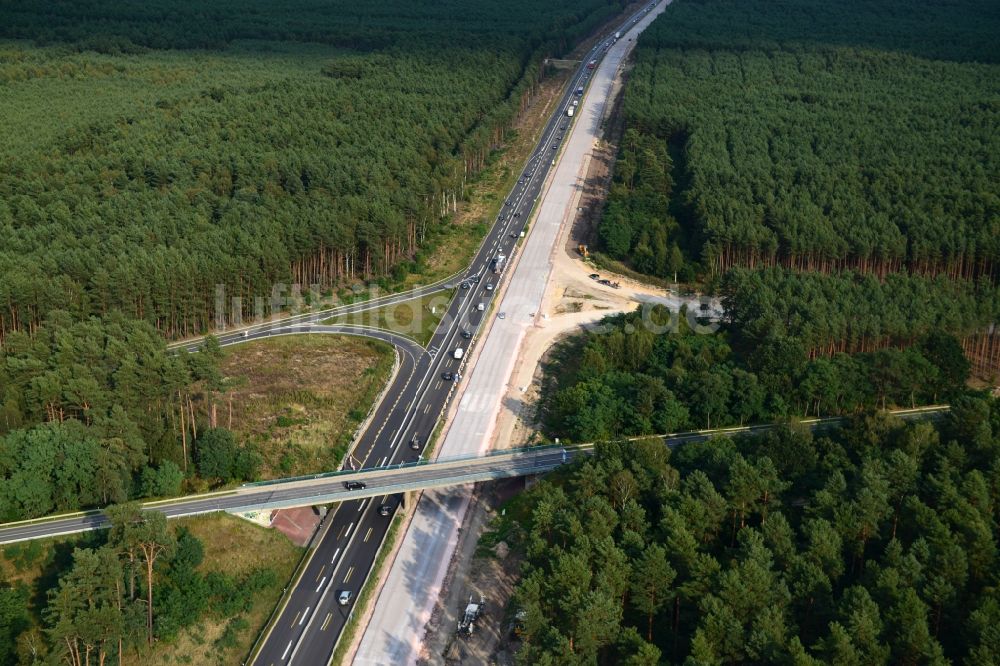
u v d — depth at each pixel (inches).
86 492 7455.7
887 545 6422.2
